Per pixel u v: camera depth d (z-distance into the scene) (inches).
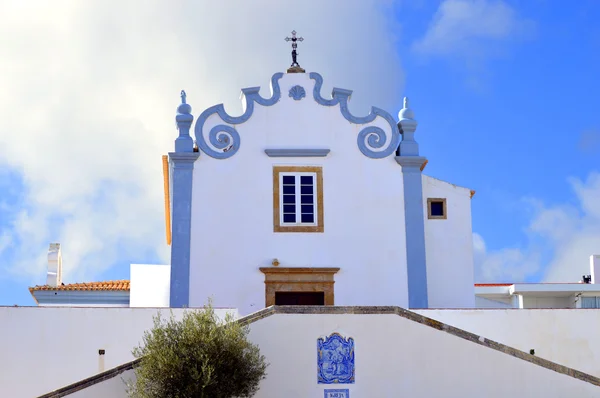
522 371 713.0
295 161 1014.4
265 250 991.6
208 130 1015.0
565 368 713.6
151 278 1179.3
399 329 717.9
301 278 988.6
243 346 682.8
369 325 717.9
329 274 991.0
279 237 995.3
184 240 987.9
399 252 1002.1
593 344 880.9
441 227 1045.8
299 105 1027.3
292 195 1007.0
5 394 842.2
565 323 884.0
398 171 1020.5
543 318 884.0
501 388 709.9
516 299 1370.6
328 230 1000.9
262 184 1006.4
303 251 994.1
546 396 709.3
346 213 1006.4
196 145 1019.9
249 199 1002.1
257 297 981.8
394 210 1010.7
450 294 1030.4
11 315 852.6
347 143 1021.8
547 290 1349.7
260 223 997.2
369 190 1013.8
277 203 1002.7
